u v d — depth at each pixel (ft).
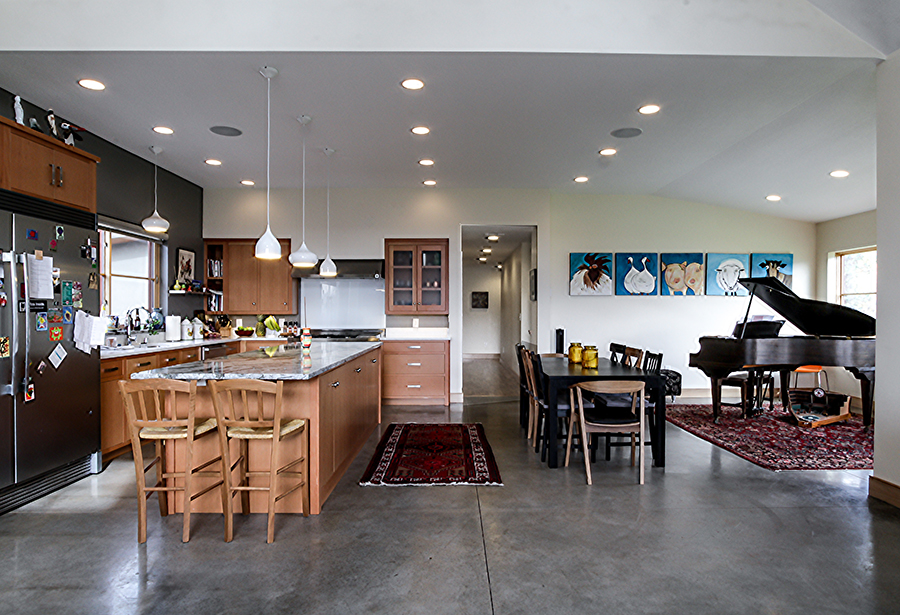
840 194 19.08
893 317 9.95
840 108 12.69
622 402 13.91
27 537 8.61
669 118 13.50
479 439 14.98
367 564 7.65
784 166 17.24
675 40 10.08
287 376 8.84
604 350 23.15
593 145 15.79
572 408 12.37
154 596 6.80
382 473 11.78
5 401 9.80
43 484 10.72
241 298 21.81
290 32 10.02
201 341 18.07
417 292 21.62
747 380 18.13
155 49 9.99
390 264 21.70
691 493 10.66
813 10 10.13
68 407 11.28
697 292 23.22
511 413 19.08
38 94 12.03
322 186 21.31
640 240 23.22
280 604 6.63
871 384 16.53
